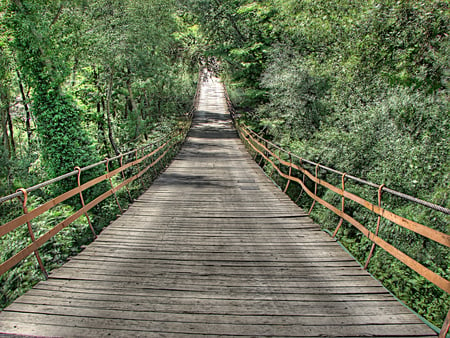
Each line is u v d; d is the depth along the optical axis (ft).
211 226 22.39
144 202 29.14
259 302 12.69
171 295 13.12
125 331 10.63
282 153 44.83
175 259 16.85
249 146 64.13
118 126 86.17
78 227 28.27
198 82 175.83
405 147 26.45
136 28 66.49
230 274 15.19
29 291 13.23
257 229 21.83
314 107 45.21
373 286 14.15
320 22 46.47
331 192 30.14
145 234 20.67
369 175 28.35
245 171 45.57
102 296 12.91
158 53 86.94
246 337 10.46
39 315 11.47
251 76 75.20
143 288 13.66
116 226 22.30
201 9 85.97
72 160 46.55
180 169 47.06
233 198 30.58
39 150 61.16
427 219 21.36
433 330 10.94
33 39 45.60
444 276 18.43
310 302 12.73
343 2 42.83
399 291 18.65
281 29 59.72
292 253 17.79
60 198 16.67
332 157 33.81
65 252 23.89
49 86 47.42
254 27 77.25
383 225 22.86
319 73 45.83
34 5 46.42
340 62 42.39
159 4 77.87
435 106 28.37
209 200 29.84
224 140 81.41
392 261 20.53
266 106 56.59
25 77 48.24
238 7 82.07
